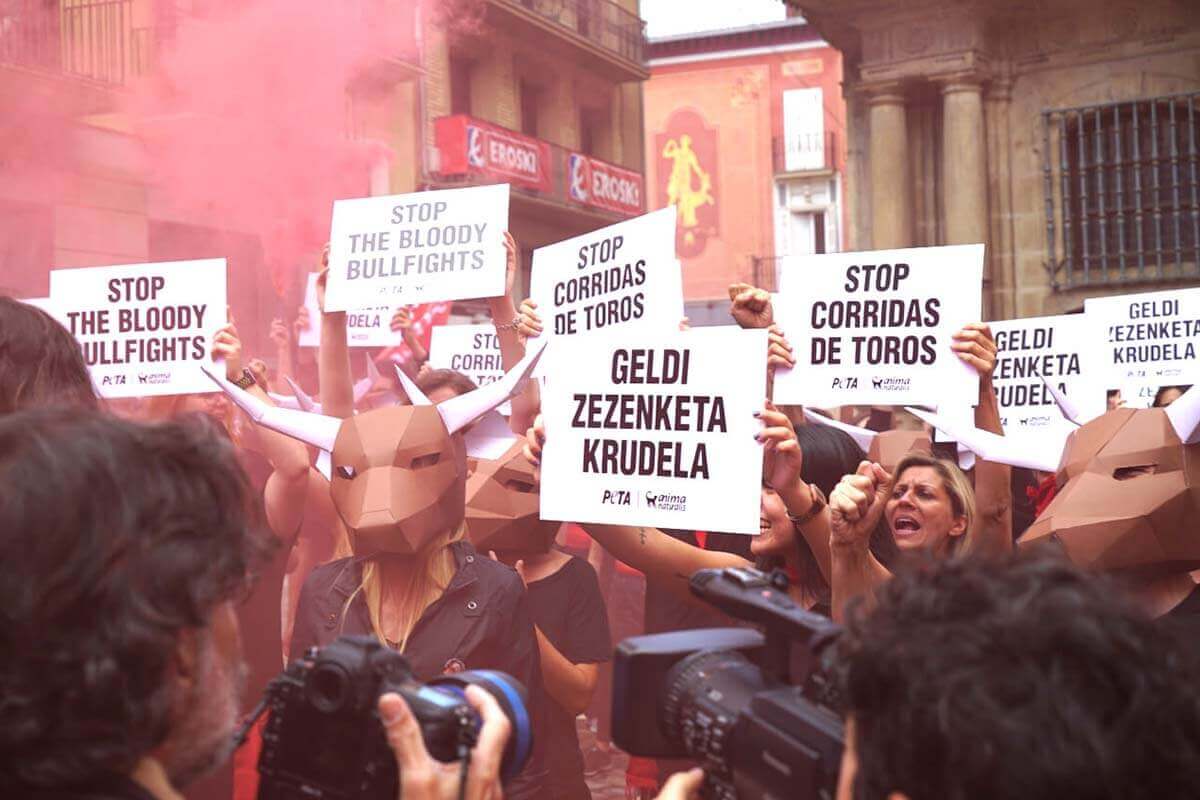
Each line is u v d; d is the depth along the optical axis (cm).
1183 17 1892
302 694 158
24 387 238
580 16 2891
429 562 316
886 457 500
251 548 135
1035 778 103
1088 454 304
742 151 4384
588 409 346
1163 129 1941
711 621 369
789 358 416
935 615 113
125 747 120
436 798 149
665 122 4456
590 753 640
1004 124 1992
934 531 388
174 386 484
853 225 2119
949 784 107
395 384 786
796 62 4322
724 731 154
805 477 377
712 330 333
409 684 158
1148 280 1922
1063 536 295
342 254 497
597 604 405
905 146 1998
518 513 397
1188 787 106
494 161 2447
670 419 335
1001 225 1994
